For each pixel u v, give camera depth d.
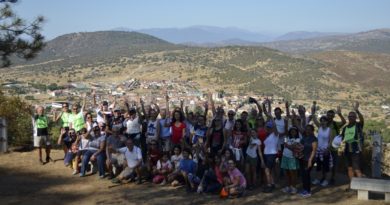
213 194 9.97
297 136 9.62
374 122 47.88
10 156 13.88
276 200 9.33
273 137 9.88
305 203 9.05
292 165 9.59
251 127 10.85
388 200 8.88
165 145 11.22
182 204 9.25
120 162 11.20
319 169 10.45
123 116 11.99
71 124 12.77
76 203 9.52
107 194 10.12
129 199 9.70
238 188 9.56
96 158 11.49
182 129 10.97
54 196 10.02
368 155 11.88
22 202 9.61
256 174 10.48
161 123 11.26
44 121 12.98
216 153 10.20
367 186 9.03
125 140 11.23
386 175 11.28
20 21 10.36
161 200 9.56
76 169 11.91
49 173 11.99
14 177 11.60
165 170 10.80
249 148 9.99
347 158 9.77
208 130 10.35
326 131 10.06
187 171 10.27
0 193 10.24
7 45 10.12
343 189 9.94
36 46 10.53
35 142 12.94
